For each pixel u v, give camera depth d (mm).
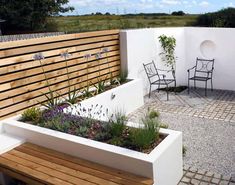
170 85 9156
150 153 3428
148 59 8477
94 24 15891
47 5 23062
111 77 7145
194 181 4004
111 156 3525
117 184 3180
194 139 5359
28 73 5270
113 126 4035
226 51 8359
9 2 22203
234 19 12133
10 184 4199
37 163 3727
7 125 4637
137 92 7250
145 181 3230
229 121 6141
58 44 5836
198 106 7203
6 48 4832
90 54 6512
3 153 4051
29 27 23359
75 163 3693
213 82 8773
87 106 5570
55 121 4449
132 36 7691
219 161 4516
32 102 5387
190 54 8922
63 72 6023
